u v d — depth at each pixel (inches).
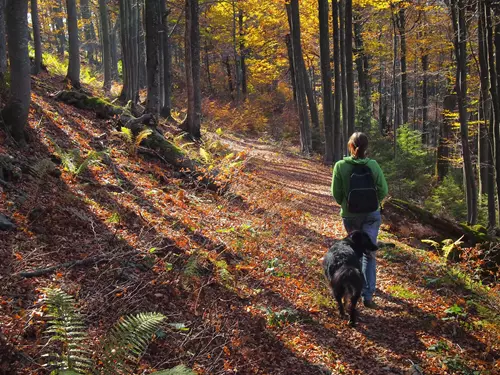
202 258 229.8
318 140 1058.1
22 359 128.4
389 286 257.8
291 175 654.5
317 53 1178.0
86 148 351.3
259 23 1150.3
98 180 298.8
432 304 236.7
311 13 973.2
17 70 276.4
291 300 224.2
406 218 376.8
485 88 502.6
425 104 1218.6
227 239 278.4
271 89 1636.3
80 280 179.6
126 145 394.9
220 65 1753.2
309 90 1120.2
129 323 138.7
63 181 266.2
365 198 211.6
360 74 1229.1
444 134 853.2
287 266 266.4
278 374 161.8
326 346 186.9
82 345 129.6
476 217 548.7
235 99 1437.0
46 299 138.2
